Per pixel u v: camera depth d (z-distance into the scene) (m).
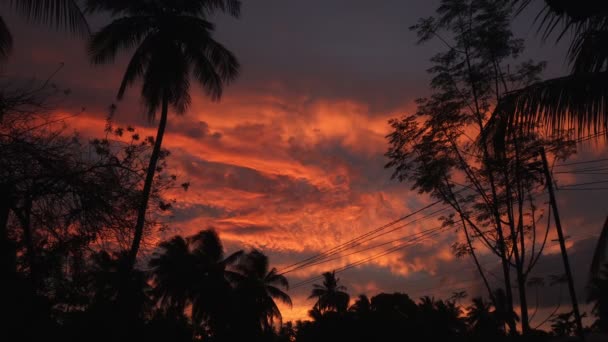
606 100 7.43
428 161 20.88
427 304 40.31
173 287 42.12
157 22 23.62
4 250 8.30
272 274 48.34
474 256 20.22
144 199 10.54
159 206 11.67
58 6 9.15
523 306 18.12
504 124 8.38
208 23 24.09
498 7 18.78
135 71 23.22
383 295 47.66
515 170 18.38
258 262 47.88
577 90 7.59
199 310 41.94
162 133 22.91
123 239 9.60
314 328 34.12
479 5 19.34
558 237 18.34
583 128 7.63
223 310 42.53
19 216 8.55
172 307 20.55
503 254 19.14
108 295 10.59
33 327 8.51
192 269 43.47
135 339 15.06
